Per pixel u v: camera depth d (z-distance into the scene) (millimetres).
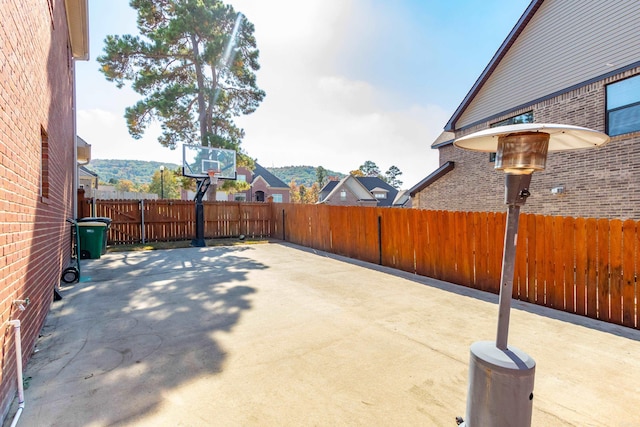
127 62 14164
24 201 2895
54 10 4816
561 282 4613
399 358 3135
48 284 4383
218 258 9016
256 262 8383
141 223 12242
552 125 1743
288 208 13188
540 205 9234
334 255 9641
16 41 2615
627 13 7375
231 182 17094
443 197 13289
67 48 7305
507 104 10453
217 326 3953
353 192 38688
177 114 14656
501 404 1758
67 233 7445
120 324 4000
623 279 3988
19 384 2314
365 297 5234
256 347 3367
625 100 7473
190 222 13367
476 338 3619
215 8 14438
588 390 2598
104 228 9047
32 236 3240
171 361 3049
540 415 2277
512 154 1854
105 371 2854
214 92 15219
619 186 7496
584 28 8242
